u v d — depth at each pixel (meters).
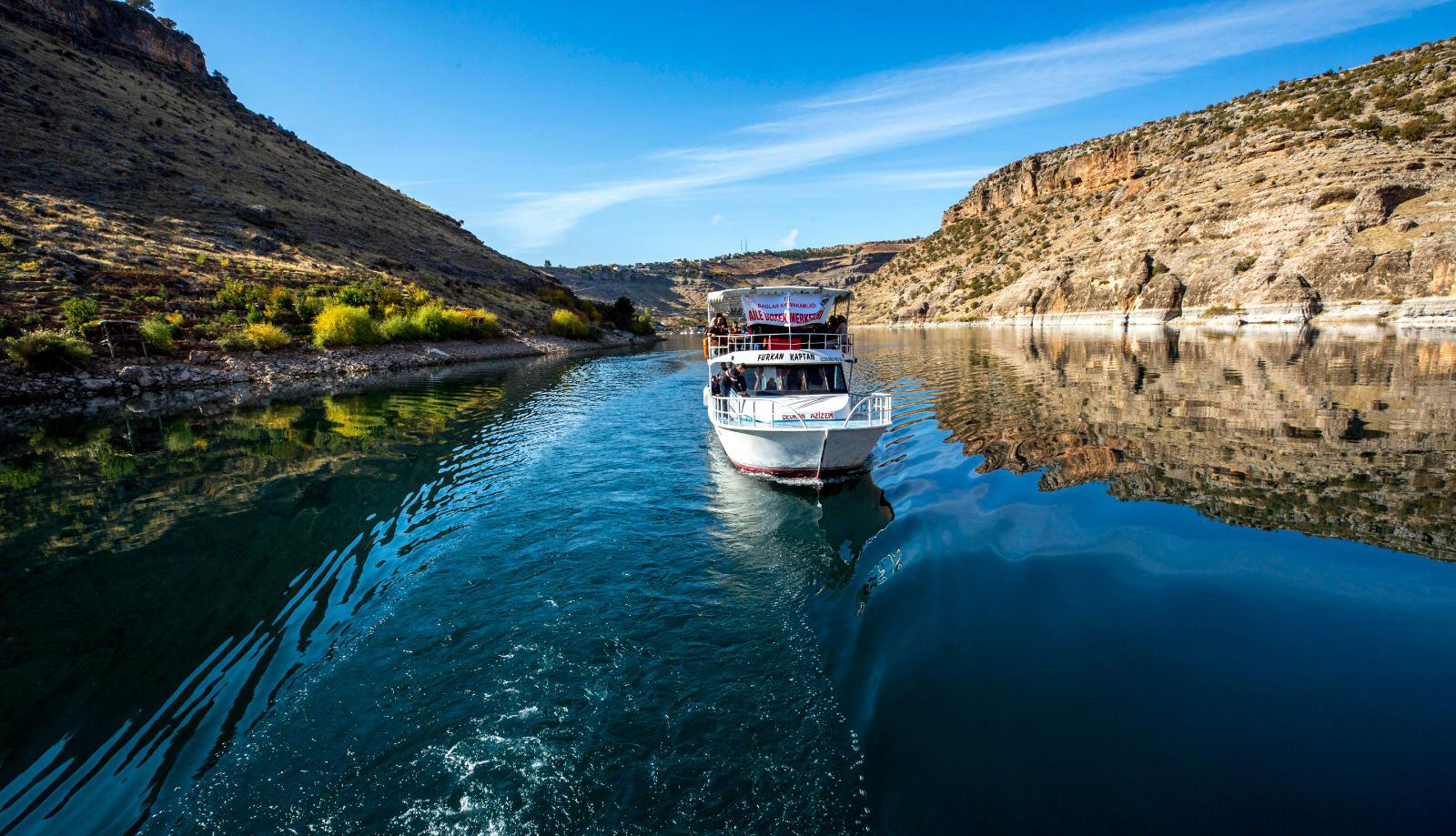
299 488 14.10
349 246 81.88
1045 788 4.37
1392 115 90.69
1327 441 13.47
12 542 10.93
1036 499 10.72
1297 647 5.86
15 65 78.81
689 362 55.44
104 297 38.69
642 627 7.62
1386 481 10.61
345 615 8.21
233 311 44.25
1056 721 5.05
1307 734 4.71
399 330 53.66
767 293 16.02
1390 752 4.45
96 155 69.06
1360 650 5.77
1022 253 155.00
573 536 10.94
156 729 6.02
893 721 5.29
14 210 46.69
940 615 6.94
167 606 8.52
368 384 36.72
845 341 16.55
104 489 14.12
